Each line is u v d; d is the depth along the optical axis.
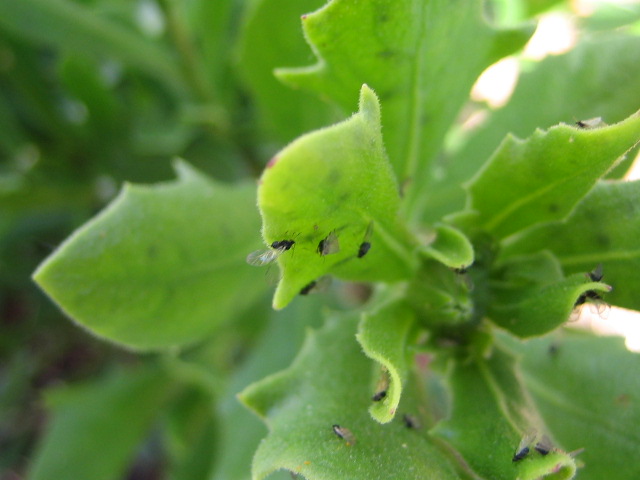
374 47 0.08
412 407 0.08
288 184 0.05
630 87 0.10
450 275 0.08
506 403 0.07
